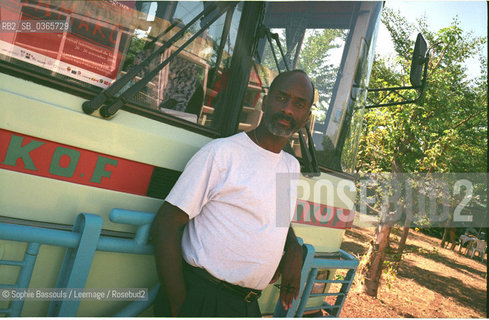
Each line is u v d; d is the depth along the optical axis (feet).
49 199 5.83
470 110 26.58
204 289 6.20
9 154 5.50
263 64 8.01
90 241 5.76
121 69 6.30
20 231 5.38
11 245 5.67
